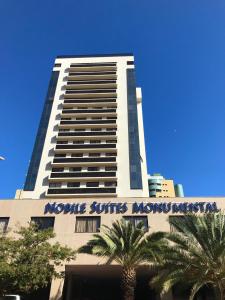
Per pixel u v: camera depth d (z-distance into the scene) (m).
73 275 35.25
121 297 38.88
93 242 26.38
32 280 23.80
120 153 85.19
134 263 26.03
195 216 23.64
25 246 26.09
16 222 34.00
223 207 34.84
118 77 104.56
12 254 25.56
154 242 25.12
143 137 99.75
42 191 76.88
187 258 22.22
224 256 21.53
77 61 109.06
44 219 34.41
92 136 88.19
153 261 25.89
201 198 35.62
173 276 21.98
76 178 78.25
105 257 31.22
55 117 93.56
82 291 38.53
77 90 100.62
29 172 80.62
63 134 89.12
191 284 26.02
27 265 24.34
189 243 22.34
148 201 35.28
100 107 96.94
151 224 33.66
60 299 29.00
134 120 93.38
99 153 85.75
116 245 25.44
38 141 87.88
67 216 34.31
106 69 107.31
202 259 21.77
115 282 38.19
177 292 30.88
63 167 81.75
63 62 108.88
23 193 76.44
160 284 23.33
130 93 100.25
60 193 75.50
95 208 34.72
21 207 35.09
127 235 25.89
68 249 26.78
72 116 93.81
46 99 98.50
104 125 91.12
